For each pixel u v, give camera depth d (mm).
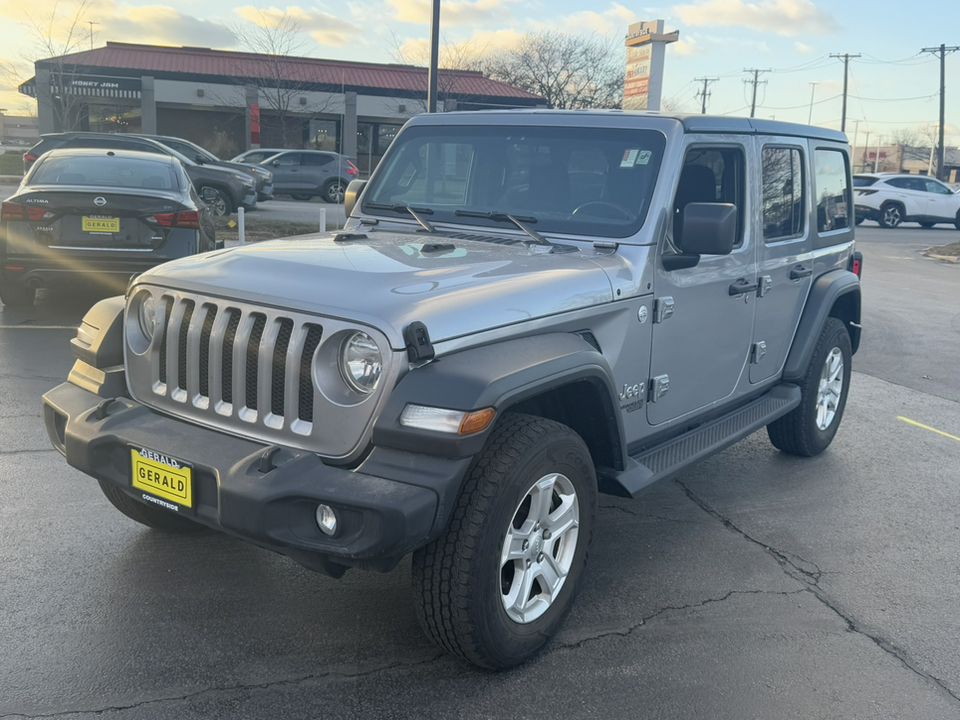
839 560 4203
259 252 3373
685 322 4008
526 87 51281
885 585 3957
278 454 2795
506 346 2977
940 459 5816
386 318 2729
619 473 3576
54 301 9359
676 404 4113
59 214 7895
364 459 2787
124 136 19031
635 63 24672
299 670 3076
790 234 5004
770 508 4836
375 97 39000
